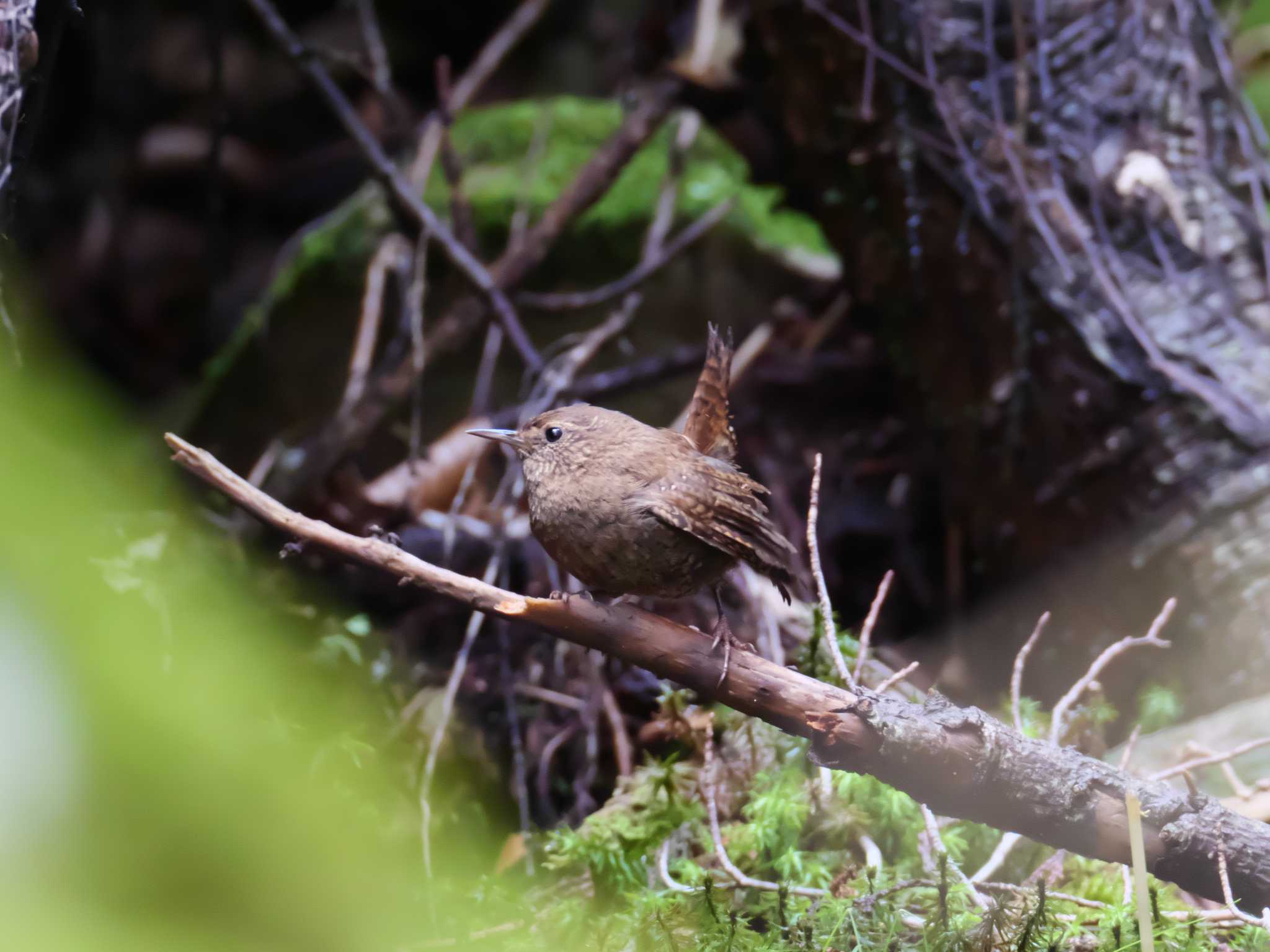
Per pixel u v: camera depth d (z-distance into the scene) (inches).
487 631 345.4
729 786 258.2
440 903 227.0
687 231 422.9
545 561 349.7
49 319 446.3
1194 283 305.1
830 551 380.2
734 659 168.6
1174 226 310.8
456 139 481.7
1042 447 315.0
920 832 229.3
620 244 433.1
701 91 381.7
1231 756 211.3
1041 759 164.6
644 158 471.2
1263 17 458.6
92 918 24.8
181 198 562.9
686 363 414.3
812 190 361.7
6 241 190.2
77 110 545.3
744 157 402.0
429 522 356.2
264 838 28.4
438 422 406.0
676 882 223.5
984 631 346.3
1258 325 299.0
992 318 320.2
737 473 217.0
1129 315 298.2
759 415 416.5
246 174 573.0
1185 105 322.7
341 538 161.3
